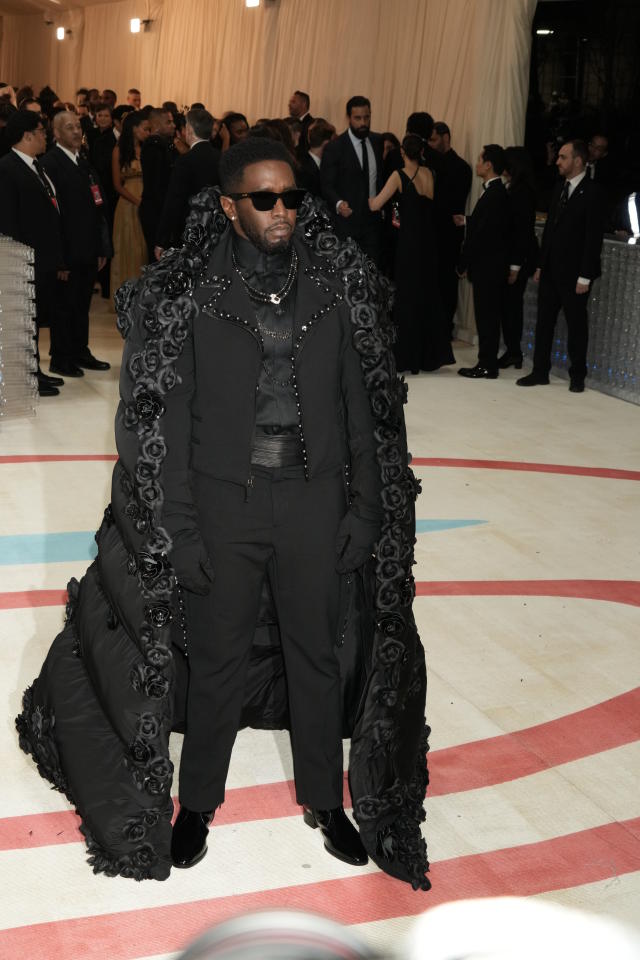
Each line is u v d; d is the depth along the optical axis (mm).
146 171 9023
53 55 20297
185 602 2471
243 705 2789
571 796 2861
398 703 2430
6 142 6793
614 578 4402
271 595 2598
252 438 2295
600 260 7531
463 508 5176
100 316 10258
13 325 6266
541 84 10414
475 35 9156
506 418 7016
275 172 2174
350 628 2574
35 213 6809
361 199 8438
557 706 3334
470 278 8172
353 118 8320
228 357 2266
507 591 4215
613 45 9906
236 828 2674
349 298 2312
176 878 2477
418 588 4207
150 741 2385
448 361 8227
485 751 3059
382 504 2369
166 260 2303
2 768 2881
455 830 2693
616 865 2576
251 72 13242
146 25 16219
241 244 2283
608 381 7875
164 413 2297
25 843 2582
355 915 2361
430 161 8609
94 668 2562
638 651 3748
